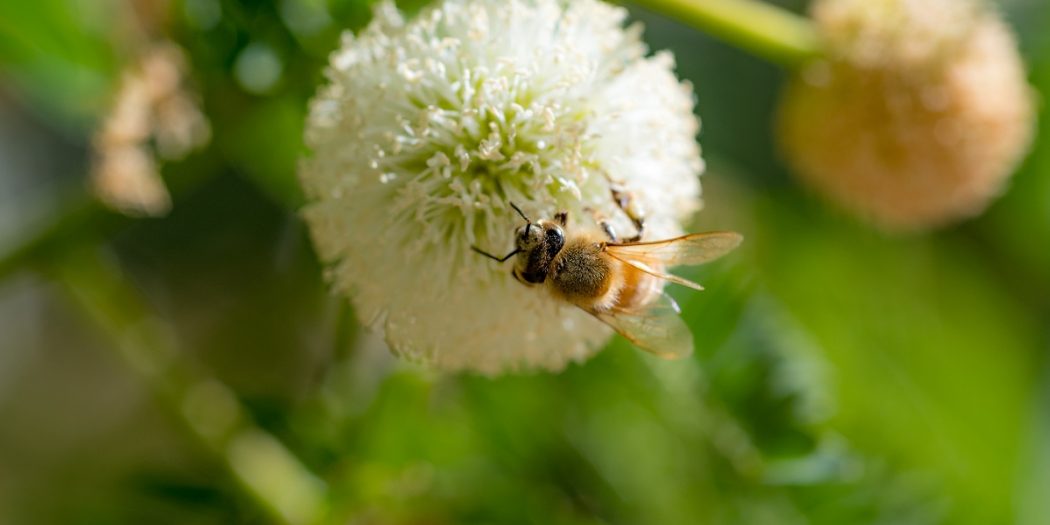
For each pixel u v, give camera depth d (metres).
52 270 0.22
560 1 0.21
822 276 0.26
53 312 0.28
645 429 0.23
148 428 0.27
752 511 0.23
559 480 0.23
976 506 0.25
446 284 0.20
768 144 0.26
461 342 0.20
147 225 0.26
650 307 0.21
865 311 0.26
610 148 0.20
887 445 0.24
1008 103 0.23
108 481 0.23
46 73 0.23
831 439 0.23
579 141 0.20
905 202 0.23
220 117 0.22
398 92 0.20
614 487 0.23
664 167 0.20
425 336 0.20
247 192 0.26
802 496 0.22
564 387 0.23
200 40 0.22
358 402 0.22
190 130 0.22
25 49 0.23
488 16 0.20
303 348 0.25
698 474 0.23
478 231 0.20
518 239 0.20
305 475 0.22
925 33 0.23
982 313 0.27
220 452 0.22
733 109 0.26
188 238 0.26
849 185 0.23
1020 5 0.27
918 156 0.23
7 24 0.23
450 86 0.20
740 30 0.23
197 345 0.26
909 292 0.27
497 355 0.21
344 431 0.22
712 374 0.22
